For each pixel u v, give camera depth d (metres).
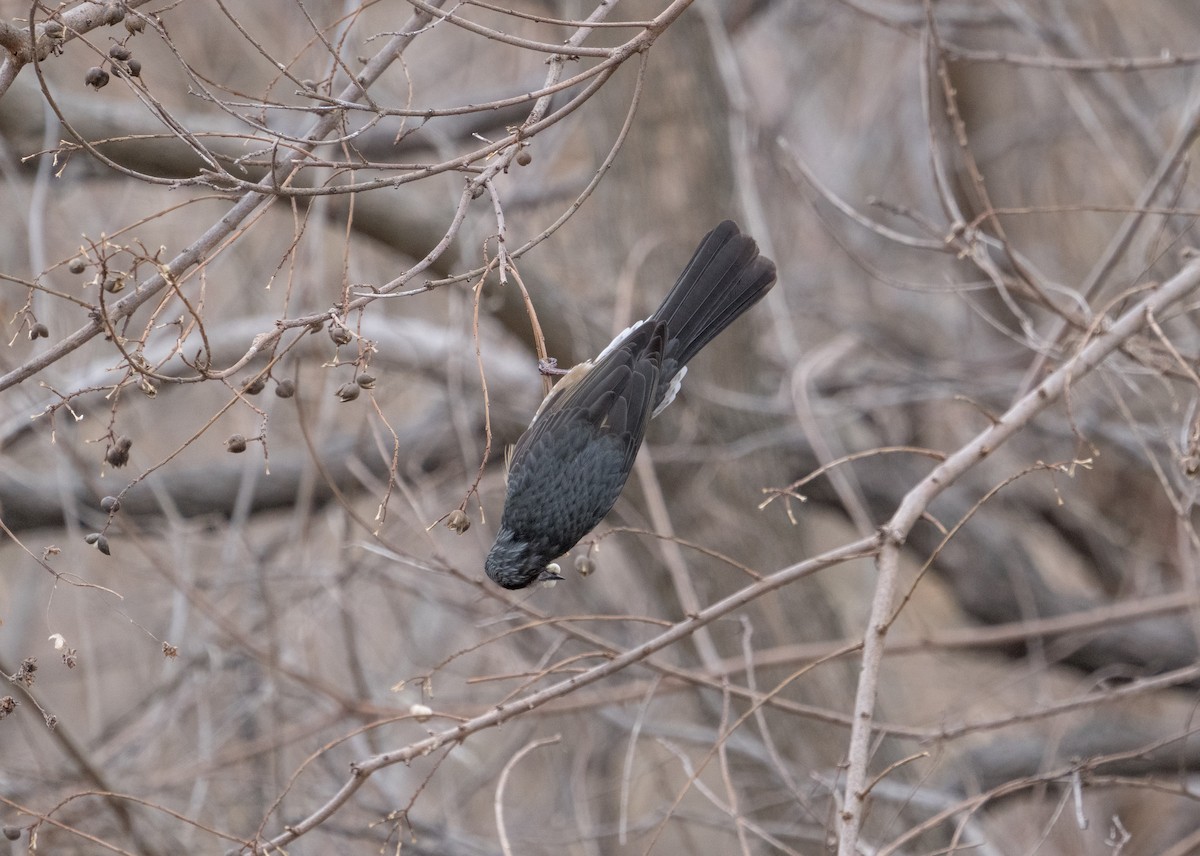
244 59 15.01
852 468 14.89
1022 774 14.09
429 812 12.95
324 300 14.12
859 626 14.98
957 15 15.46
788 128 17.55
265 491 13.65
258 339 5.38
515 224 14.48
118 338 5.30
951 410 15.85
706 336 8.13
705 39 13.12
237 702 11.77
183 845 10.49
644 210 12.99
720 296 8.19
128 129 11.91
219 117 12.79
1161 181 9.57
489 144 5.78
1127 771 14.44
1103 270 9.76
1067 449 15.38
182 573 10.87
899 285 9.16
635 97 5.69
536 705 6.86
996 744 14.44
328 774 11.66
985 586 15.29
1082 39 14.22
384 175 12.62
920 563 15.66
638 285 13.04
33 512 12.93
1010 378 15.02
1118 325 7.43
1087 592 18.08
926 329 17.27
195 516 13.75
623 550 13.34
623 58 5.70
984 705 15.36
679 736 11.77
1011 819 14.62
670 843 13.71
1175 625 15.33
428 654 13.88
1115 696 8.98
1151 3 17.08
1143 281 11.35
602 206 13.28
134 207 14.15
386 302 14.10
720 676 10.38
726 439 13.04
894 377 15.28
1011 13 13.91
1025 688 15.68
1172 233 12.12
